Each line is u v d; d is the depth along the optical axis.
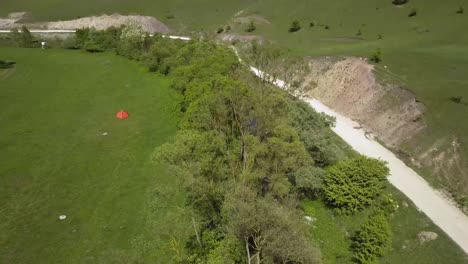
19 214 39.06
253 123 37.09
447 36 68.31
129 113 60.66
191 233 32.12
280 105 41.78
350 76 61.81
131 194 41.59
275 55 69.00
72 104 64.25
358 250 32.66
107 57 88.62
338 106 60.41
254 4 114.31
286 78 64.31
